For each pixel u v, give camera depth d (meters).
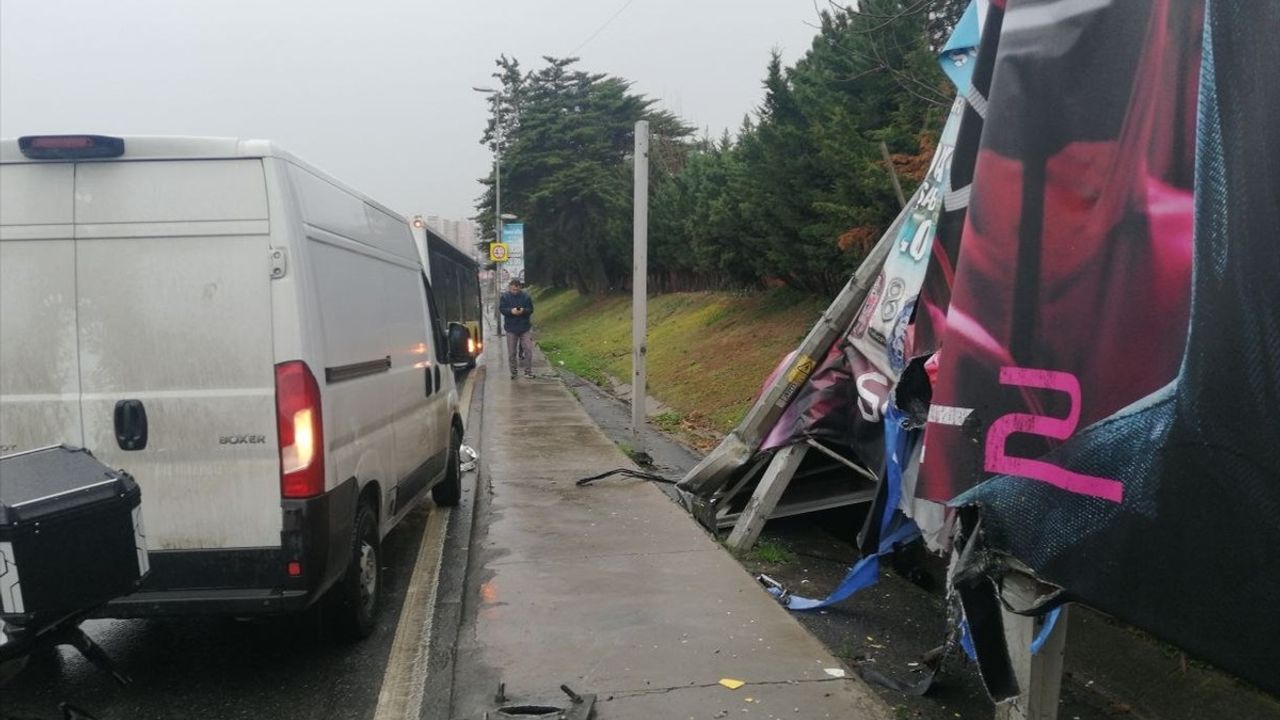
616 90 47.72
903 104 12.15
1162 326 2.82
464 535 7.43
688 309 27.25
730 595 5.40
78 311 4.18
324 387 4.33
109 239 4.17
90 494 3.06
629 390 18.83
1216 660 2.64
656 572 5.86
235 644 5.10
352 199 5.35
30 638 2.94
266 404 4.18
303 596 4.21
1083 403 3.04
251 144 4.19
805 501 7.57
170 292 4.18
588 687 4.14
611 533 6.84
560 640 4.70
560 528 6.99
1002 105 3.47
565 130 47.91
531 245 49.47
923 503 4.82
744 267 21.11
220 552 4.18
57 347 4.18
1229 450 2.62
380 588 5.63
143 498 4.18
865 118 13.74
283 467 4.19
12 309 4.18
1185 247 2.77
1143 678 4.58
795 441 7.02
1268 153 2.55
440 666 4.80
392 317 5.95
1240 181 2.62
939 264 4.46
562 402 15.47
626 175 42.75
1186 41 2.82
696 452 11.90
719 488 7.79
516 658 4.47
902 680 4.68
